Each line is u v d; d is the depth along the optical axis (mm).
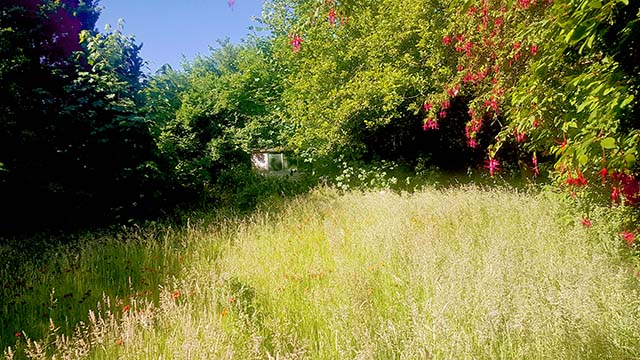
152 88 9852
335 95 10266
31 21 7711
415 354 2318
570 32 2148
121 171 7398
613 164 2125
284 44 13023
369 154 11984
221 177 11875
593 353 2193
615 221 3773
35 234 6582
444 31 6641
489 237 4711
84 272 4309
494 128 9578
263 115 15766
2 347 2740
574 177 2779
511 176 10312
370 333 2590
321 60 11227
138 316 2834
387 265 4078
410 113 10766
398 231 5188
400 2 9516
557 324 2406
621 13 2350
